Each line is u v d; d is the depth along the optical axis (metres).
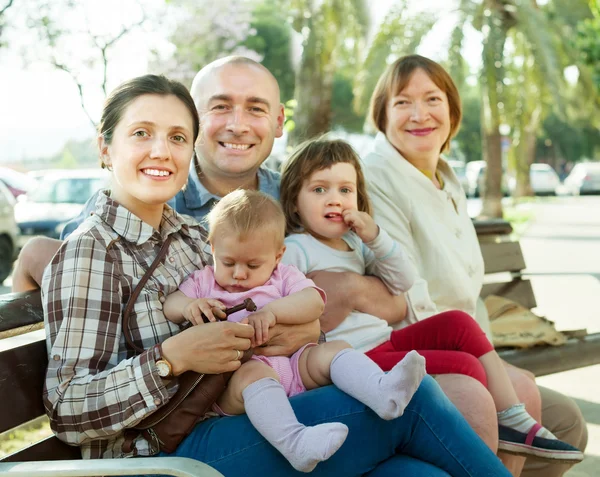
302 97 13.16
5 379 2.10
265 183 3.47
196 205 3.33
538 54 15.76
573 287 9.79
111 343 2.22
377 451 2.20
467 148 46.81
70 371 2.16
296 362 2.43
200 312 2.29
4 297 2.34
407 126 3.63
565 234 19.38
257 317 2.35
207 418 2.29
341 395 2.22
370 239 3.00
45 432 4.72
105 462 1.84
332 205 3.01
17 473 1.81
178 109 2.45
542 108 19.12
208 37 9.96
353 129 37.34
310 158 3.05
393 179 3.56
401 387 2.10
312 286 2.58
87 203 3.06
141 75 2.49
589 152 53.59
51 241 2.64
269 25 26.42
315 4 13.09
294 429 2.07
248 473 2.14
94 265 2.22
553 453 2.77
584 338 4.28
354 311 3.02
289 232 3.14
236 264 2.51
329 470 2.15
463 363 2.68
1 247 11.38
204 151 3.33
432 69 3.64
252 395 2.17
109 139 2.44
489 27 15.58
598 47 17.39
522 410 2.85
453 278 3.54
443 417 2.21
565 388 5.39
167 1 8.32
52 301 2.19
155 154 2.37
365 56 14.41
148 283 2.37
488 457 2.20
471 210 26.98
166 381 2.18
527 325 4.14
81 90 7.52
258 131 3.32
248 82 3.29
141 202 2.46
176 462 1.83
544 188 42.06
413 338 2.93
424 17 14.22
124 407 2.11
